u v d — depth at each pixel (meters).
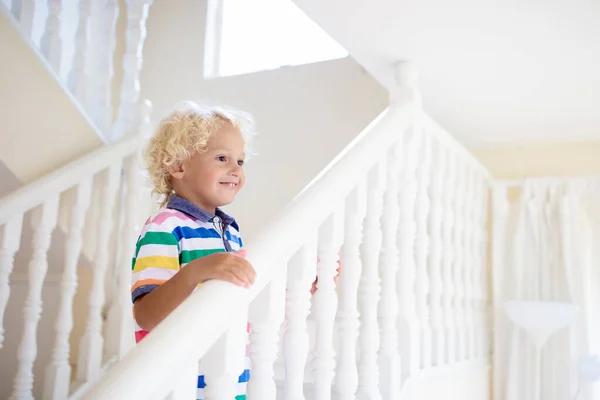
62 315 2.16
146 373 0.79
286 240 1.13
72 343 2.94
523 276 2.64
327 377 1.27
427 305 2.19
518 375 2.54
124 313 2.28
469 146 3.01
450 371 2.16
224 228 1.38
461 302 2.51
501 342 2.63
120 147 2.36
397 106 1.90
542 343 2.43
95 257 2.26
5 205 2.00
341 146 3.22
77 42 2.55
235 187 1.39
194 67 3.79
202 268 0.99
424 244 2.03
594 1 1.64
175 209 1.28
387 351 1.68
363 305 1.57
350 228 1.46
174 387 0.85
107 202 2.29
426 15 1.79
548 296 2.57
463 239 2.54
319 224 1.27
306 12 1.87
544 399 2.48
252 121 1.61
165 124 1.41
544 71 2.13
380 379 1.66
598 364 2.30
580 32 1.83
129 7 2.62
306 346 1.19
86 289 2.96
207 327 0.89
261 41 3.76
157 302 1.05
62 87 2.38
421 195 2.04
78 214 2.21
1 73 2.25
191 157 1.36
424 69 2.18
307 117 3.35
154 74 3.91
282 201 3.30
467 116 2.62
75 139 2.38
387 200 1.76
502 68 2.13
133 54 2.60
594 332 2.49
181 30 3.90
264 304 1.08
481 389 2.55
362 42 2.01
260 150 3.42
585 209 2.57
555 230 2.62
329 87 3.32
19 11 2.53
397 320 1.84
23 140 2.27
